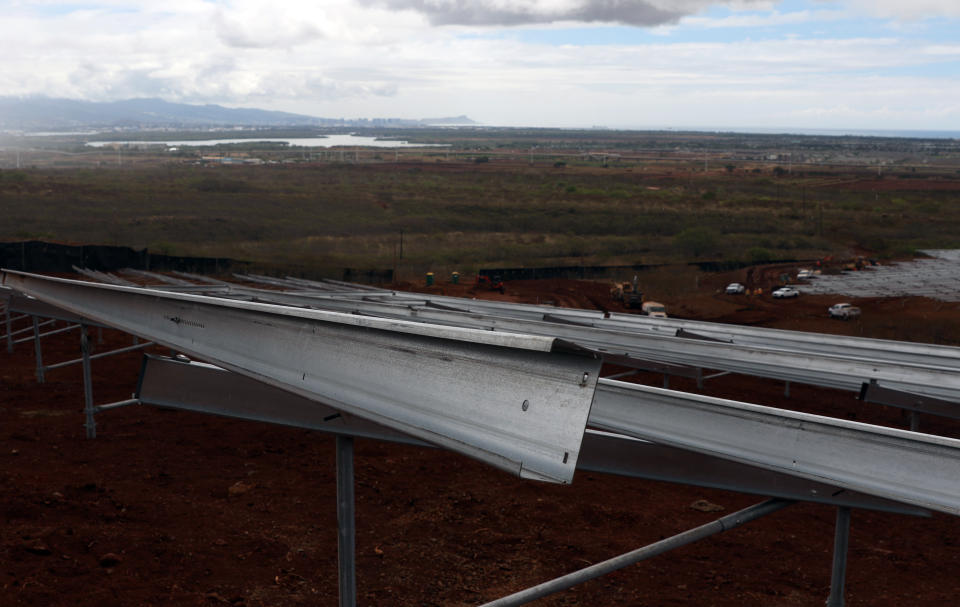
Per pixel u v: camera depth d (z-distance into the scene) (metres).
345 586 2.88
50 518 7.36
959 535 9.25
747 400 16.72
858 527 9.38
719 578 7.39
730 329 14.28
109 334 20.16
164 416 11.94
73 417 11.51
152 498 8.32
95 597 5.93
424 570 7.08
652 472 3.62
